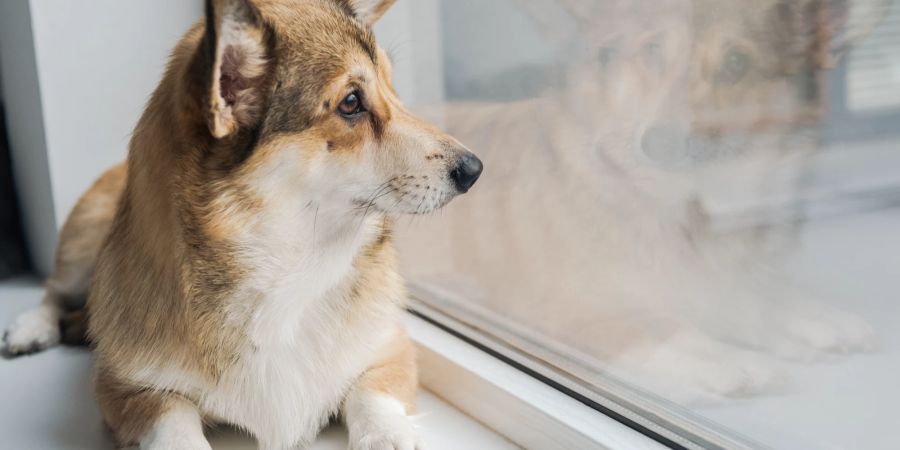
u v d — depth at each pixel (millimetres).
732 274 1590
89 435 1468
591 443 1240
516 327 1695
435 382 1587
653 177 1768
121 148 2340
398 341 1494
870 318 1311
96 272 1562
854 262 1351
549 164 1992
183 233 1300
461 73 2191
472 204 2121
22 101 2322
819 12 1394
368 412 1321
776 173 1511
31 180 2395
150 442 1260
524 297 1864
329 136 1324
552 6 1957
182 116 1290
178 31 2361
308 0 1418
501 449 1369
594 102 1885
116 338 1393
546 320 1737
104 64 2258
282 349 1350
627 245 1816
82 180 2297
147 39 2312
